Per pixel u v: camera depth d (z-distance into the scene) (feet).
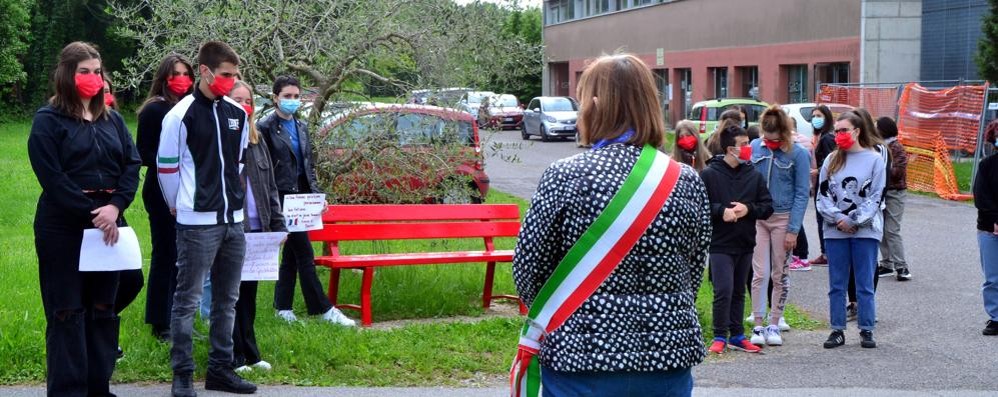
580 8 175.63
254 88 31.12
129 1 35.73
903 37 93.04
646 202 10.62
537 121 121.60
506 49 33.55
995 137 26.94
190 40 31.14
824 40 100.68
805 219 53.11
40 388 20.54
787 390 21.94
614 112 11.00
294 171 25.68
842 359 24.80
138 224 45.68
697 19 130.11
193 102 18.84
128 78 32.94
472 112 32.91
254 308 21.83
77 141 17.66
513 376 11.18
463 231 28.43
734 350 25.62
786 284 26.30
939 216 53.52
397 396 20.54
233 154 19.27
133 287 19.65
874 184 25.46
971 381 22.84
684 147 28.73
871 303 25.86
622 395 10.59
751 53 116.26
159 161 18.74
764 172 26.12
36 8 149.48
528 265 10.80
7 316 24.88
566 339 10.61
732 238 24.88
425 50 32.30
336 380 21.53
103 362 18.80
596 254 10.59
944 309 30.78
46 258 17.87
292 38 31.37
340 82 31.45
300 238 25.48
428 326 25.63
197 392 20.17
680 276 10.91
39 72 151.43
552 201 10.70
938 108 64.08
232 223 19.38
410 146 31.94
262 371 21.50
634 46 151.12
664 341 10.63
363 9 31.71
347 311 28.02
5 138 111.45
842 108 71.26
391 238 27.50
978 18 84.58
